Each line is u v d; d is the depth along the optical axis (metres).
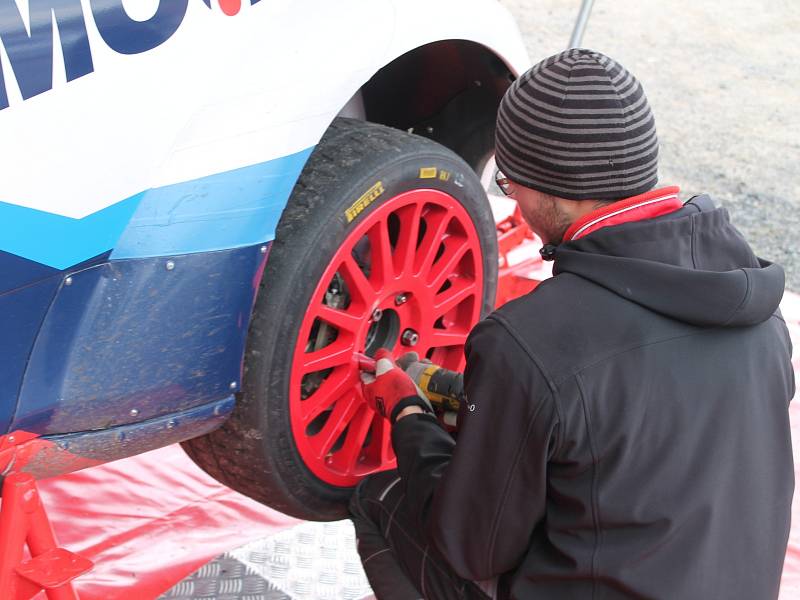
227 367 1.62
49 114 1.30
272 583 2.23
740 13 8.52
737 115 6.38
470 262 2.17
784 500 1.51
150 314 1.47
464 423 1.38
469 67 2.30
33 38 1.27
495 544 1.43
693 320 1.32
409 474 1.63
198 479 2.57
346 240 1.76
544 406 1.29
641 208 1.36
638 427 1.29
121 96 1.37
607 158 1.31
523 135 1.34
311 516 1.97
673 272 1.30
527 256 3.54
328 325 1.95
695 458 1.33
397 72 2.33
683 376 1.32
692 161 5.62
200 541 2.36
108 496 2.46
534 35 7.24
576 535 1.37
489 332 1.35
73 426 1.46
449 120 2.52
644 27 7.89
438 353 2.28
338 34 1.67
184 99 1.44
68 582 1.39
